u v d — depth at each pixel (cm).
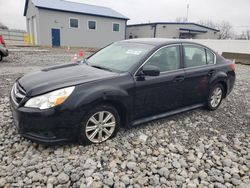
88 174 267
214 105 501
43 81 315
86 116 307
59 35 2595
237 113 508
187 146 349
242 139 388
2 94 538
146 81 358
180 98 420
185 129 405
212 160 319
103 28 2870
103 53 435
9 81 664
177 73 401
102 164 289
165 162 303
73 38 2694
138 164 295
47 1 2672
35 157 293
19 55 1389
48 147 315
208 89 470
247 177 286
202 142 364
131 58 374
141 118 377
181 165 300
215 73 474
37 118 282
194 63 442
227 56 1766
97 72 351
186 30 3772
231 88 537
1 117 404
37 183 250
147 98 367
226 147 354
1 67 912
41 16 2438
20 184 246
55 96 287
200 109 514
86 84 308
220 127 427
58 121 288
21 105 292
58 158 292
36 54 1523
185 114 476
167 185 263
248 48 1817
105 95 313
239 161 319
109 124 337
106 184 255
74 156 298
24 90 306
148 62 368
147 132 379
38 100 287
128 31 4141
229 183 274
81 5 2948
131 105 348
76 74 340
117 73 347
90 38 2811
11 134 346
